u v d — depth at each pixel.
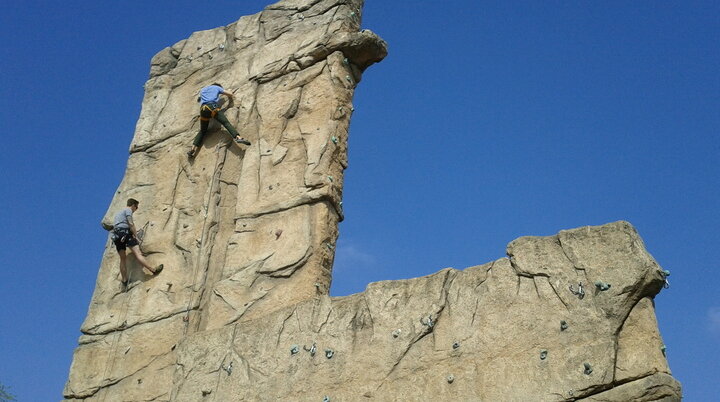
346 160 13.16
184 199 13.89
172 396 11.88
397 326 10.73
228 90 14.46
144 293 13.43
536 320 9.92
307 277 12.15
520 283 10.19
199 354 12.00
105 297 13.74
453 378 10.12
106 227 14.40
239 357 11.68
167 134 14.74
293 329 11.48
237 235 12.98
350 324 11.07
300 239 12.47
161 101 15.20
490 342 10.09
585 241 9.97
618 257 9.73
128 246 13.65
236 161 13.85
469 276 10.59
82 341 13.50
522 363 9.81
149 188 14.37
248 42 14.82
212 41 15.33
